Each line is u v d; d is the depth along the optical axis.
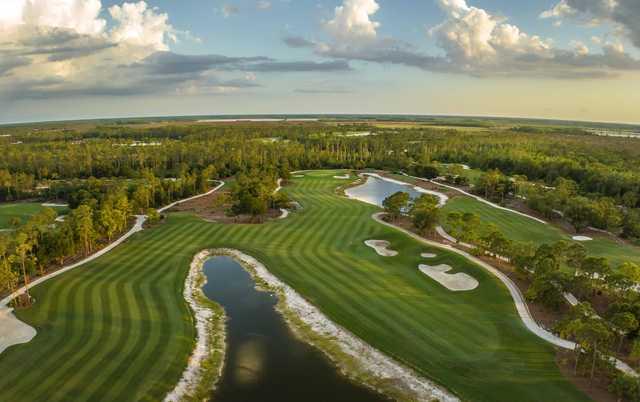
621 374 34.38
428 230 80.31
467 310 49.62
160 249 72.56
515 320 46.75
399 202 90.19
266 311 51.69
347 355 41.81
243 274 63.66
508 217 99.50
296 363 40.59
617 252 74.00
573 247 59.59
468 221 73.62
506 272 59.84
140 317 47.97
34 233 62.88
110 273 61.12
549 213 99.25
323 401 35.03
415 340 43.53
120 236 80.88
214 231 83.19
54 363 38.69
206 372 39.16
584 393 34.69
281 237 78.88
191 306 52.69
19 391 34.78
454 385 36.62
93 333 44.06
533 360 39.41
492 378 37.09
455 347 42.00
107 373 37.47
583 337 36.12
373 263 65.31
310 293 55.34
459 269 61.47
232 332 46.62
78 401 33.81
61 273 60.88
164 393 35.62
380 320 47.72
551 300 48.44
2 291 54.22
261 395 35.84
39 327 45.28
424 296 53.59
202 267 66.44
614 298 51.09
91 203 95.00
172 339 43.72
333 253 69.94
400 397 35.56
